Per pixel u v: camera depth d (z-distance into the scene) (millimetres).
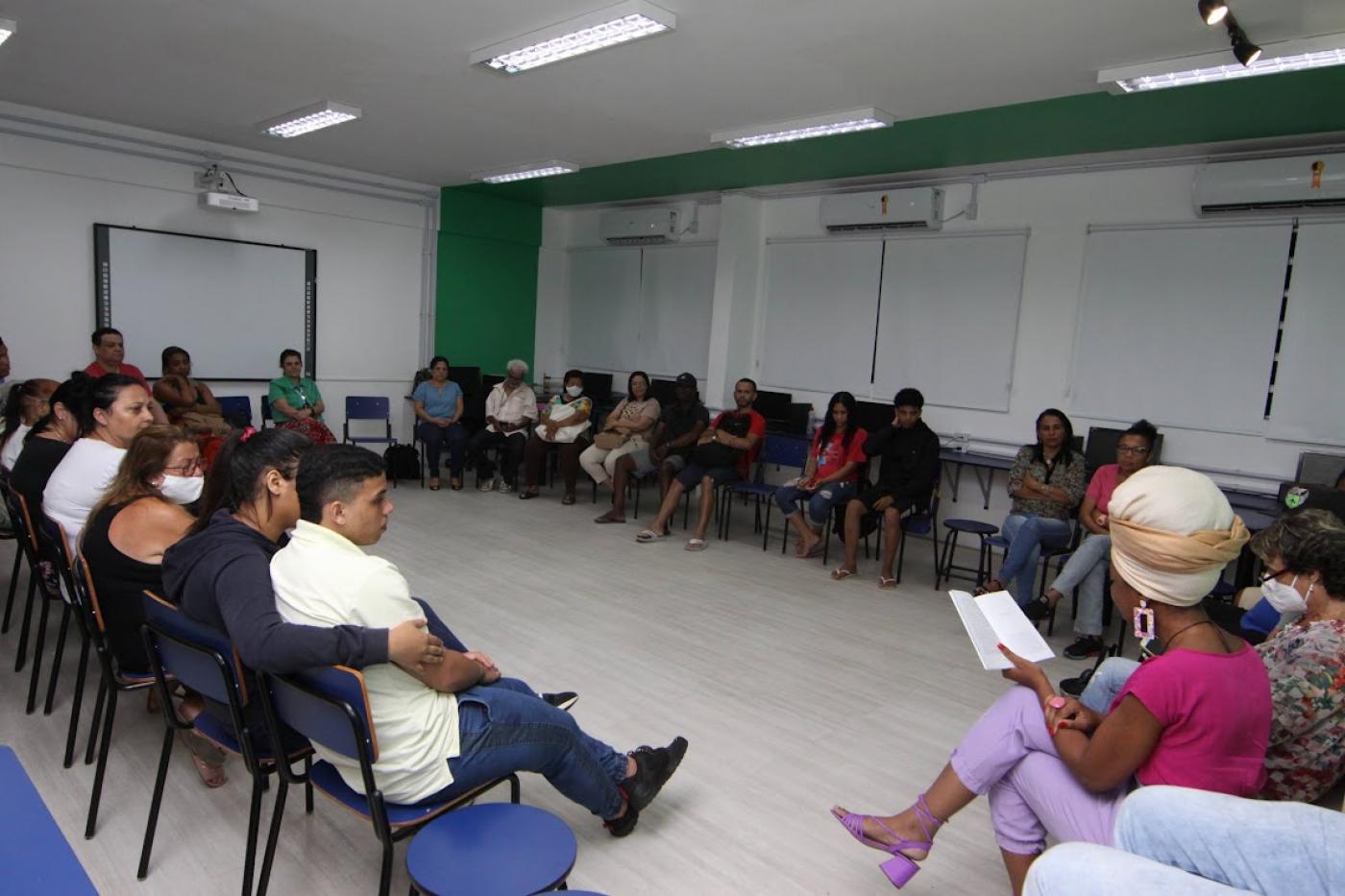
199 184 6102
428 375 7125
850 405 4945
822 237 6383
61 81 4645
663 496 5641
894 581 4512
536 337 8516
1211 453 4750
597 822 2121
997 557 5289
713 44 3537
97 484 2391
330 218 6875
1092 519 3846
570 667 3119
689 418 5738
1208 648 1368
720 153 5488
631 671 3115
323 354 6988
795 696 2973
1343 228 4262
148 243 5922
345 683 1399
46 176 5441
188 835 1986
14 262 5387
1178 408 4844
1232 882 1225
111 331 4738
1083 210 5141
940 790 1735
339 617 1445
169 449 2123
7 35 3557
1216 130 4262
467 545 4848
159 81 4574
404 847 1982
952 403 5762
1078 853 1248
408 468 6648
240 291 6434
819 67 3742
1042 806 1578
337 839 2006
